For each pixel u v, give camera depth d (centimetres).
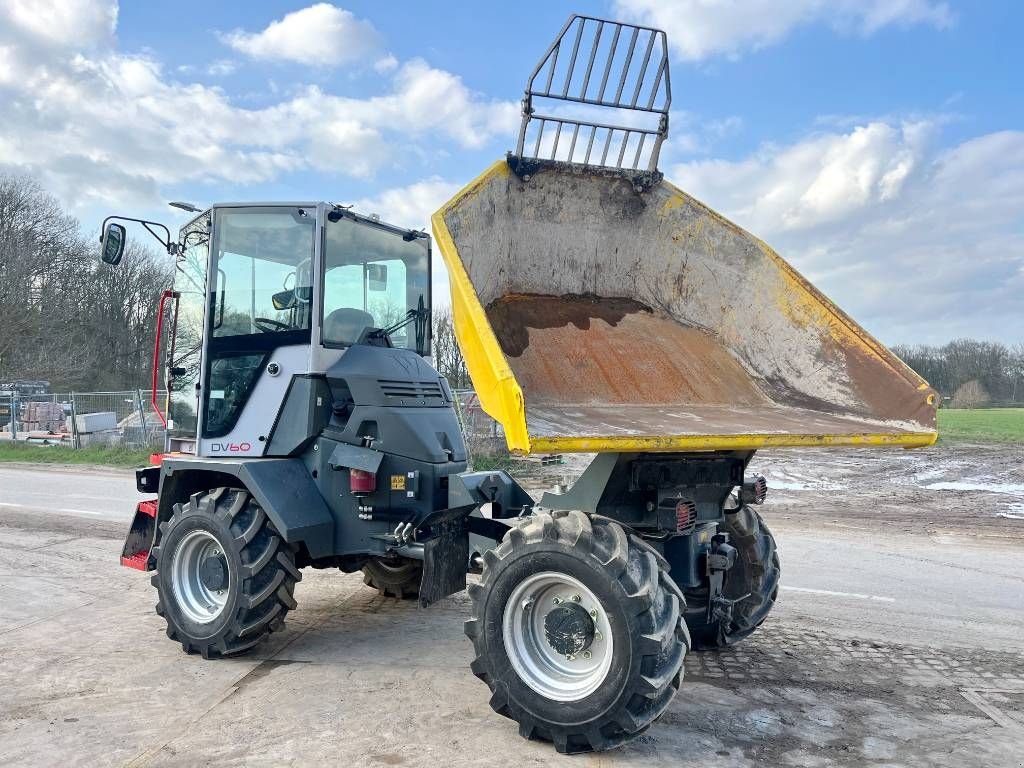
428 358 557
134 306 3809
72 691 400
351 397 463
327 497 464
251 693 399
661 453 376
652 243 473
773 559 480
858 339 396
